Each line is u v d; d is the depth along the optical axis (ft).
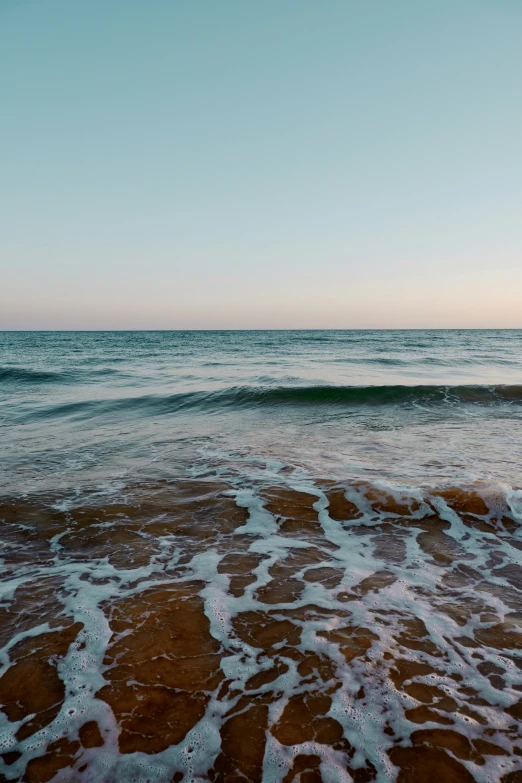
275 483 18.25
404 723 7.00
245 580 11.41
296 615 9.86
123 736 6.79
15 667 8.18
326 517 15.31
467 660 8.40
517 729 6.86
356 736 6.78
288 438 26.27
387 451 23.13
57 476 19.48
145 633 9.21
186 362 80.12
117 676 8.00
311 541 13.67
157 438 26.43
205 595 10.68
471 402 37.65
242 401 38.63
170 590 10.90
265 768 6.30
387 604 10.30
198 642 8.95
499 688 7.70
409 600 10.48
